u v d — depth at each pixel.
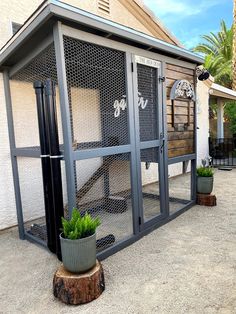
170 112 3.52
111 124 3.03
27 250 2.82
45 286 2.12
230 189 5.04
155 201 4.17
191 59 3.69
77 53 2.36
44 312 1.82
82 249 1.89
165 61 3.34
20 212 3.15
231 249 2.59
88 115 3.20
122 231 3.06
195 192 4.12
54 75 2.79
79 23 2.14
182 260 2.41
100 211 3.46
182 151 3.79
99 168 3.59
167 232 3.10
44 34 2.25
